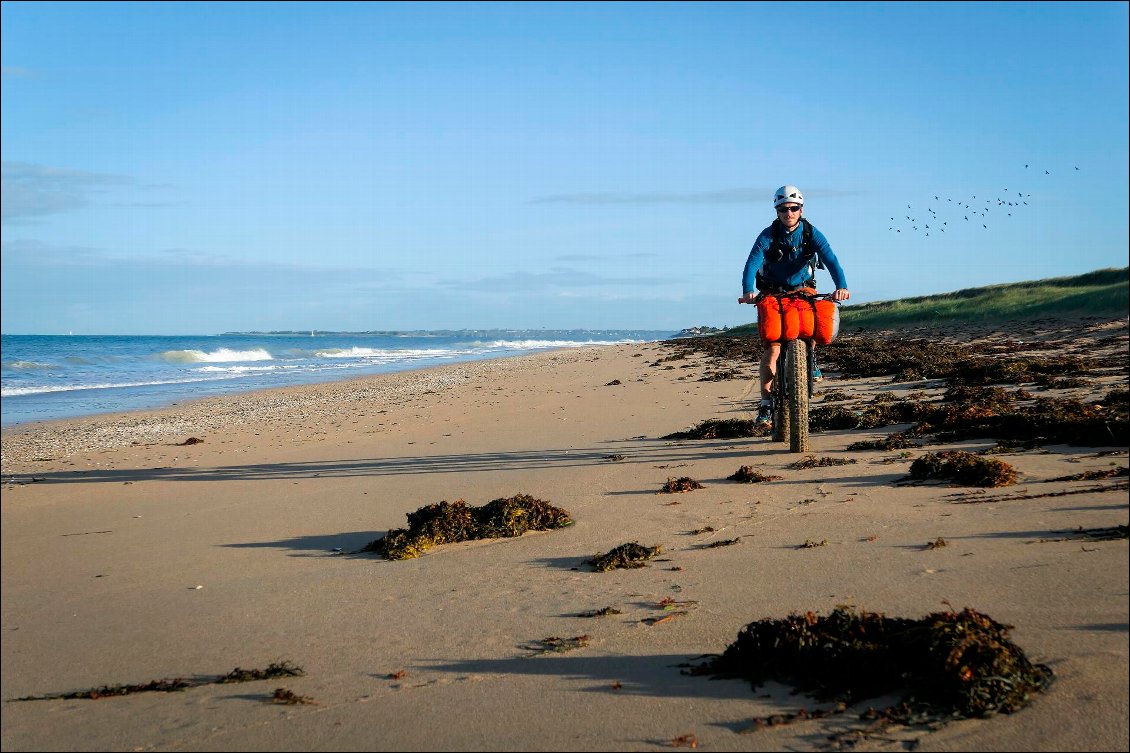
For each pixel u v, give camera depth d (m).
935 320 33.25
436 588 5.35
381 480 9.80
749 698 3.29
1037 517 5.32
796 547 5.36
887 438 8.77
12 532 8.27
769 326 8.81
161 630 5.02
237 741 3.39
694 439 10.65
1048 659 3.31
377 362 49.97
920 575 4.52
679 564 5.30
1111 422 7.46
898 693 3.19
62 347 81.12
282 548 6.86
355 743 3.26
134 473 12.11
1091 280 34.72
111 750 3.44
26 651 4.84
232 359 57.44
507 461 10.43
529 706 3.42
